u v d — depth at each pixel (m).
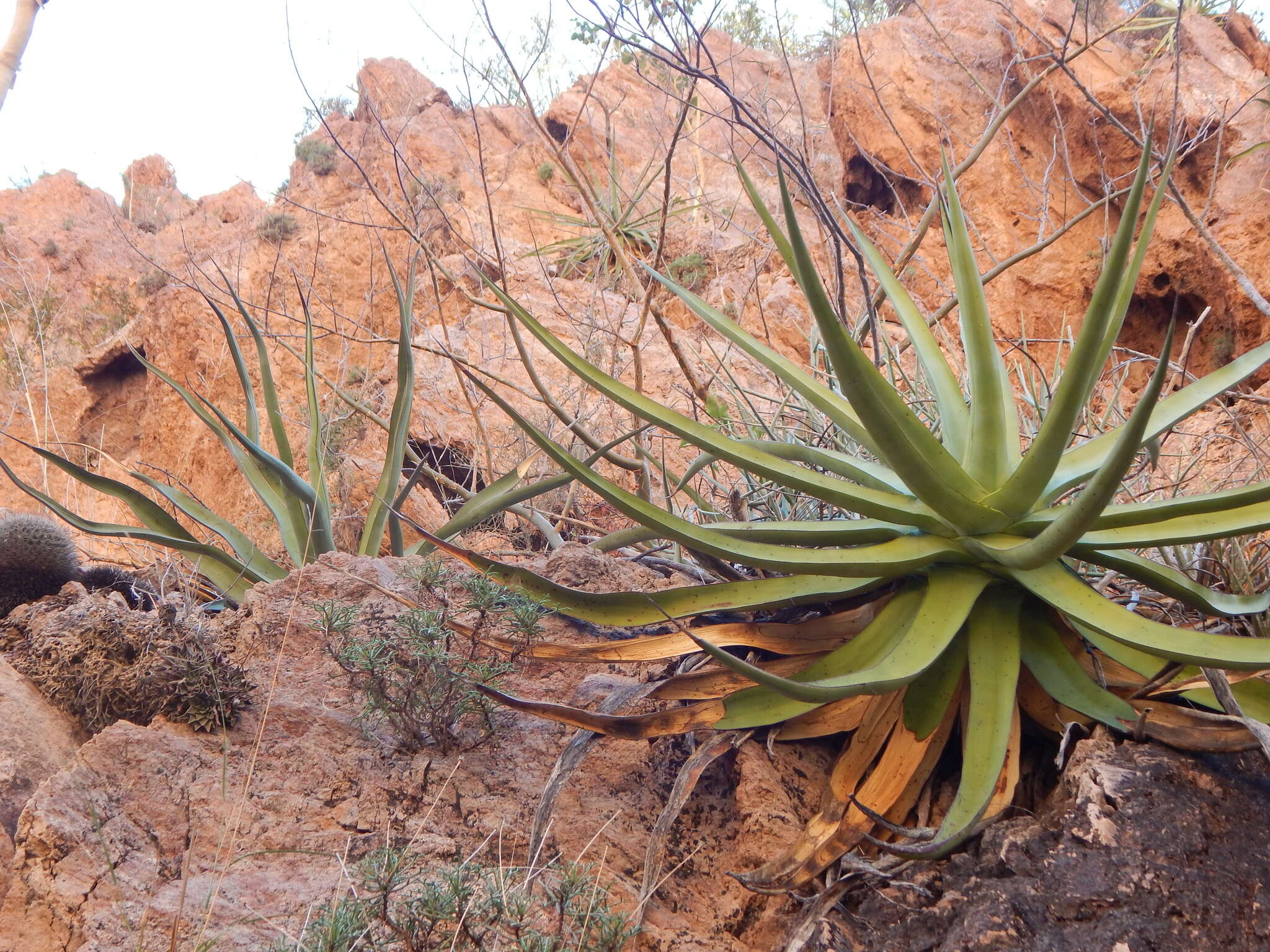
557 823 2.56
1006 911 2.08
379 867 2.02
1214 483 4.05
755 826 2.50
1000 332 11.24
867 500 2.65
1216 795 2.26
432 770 2.69
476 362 7.65
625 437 3.79
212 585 4.40
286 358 13.32
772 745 2.68
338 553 3.56
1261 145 4.34
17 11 4.95
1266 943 1.98
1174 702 2.61
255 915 2.19
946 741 2.55
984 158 11.16
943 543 2.62
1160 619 3.14
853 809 2.42
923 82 10.80
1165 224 10.73
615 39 3.44
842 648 2.73
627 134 9.52
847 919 2.23
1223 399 4.69
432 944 2.00
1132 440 1.90
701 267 8.39
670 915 2.38
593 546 3.64
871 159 5.00
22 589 3.74
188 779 2.54
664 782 2.77
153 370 4.43
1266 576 3.18
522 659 3.18
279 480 4.59
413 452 5.11
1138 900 2.05
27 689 2.96
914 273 7.79
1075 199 11.02
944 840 2.17
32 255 18.98
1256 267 9.94
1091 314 2.15
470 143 12.34
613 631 3.26
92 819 2.35
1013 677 2.49
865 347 4.97
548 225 11.47
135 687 2.81
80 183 21.94
